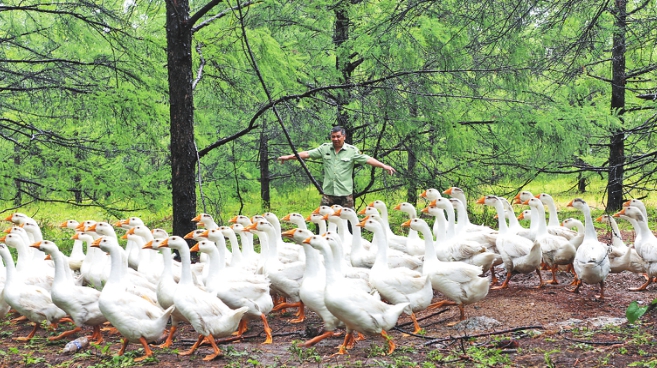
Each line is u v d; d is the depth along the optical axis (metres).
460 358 7.05
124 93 14.23
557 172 16.59
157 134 15.69
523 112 14.27
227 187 19.30
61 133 16.52
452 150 14.80
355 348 7.89
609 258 10.73
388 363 7.04
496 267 12.70
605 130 16.31
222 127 19.88
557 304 9.61
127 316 7.57
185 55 12.34
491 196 11.52
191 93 12.50
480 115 15.62
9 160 15.95
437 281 8.80
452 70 13.66
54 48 16.30
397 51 12.95
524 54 13.22
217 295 8.47
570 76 11.26
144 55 14.75
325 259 7.61
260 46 13.99
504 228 11.42
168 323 9.73
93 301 8.45
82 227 11.23
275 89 14.99
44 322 9.52
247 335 8.77
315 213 11.55
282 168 24.17
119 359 7.54
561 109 14.82
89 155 16.47
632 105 19.98
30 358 7.71
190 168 12.55
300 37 16.00
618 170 16.30
